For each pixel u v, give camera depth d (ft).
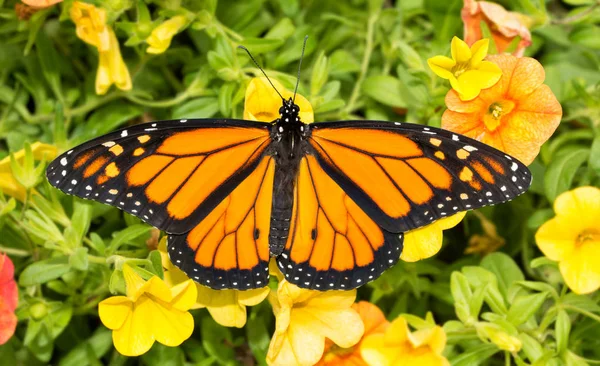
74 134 1.44
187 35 1.48
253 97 1.30
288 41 1.47
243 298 1.27
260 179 1.25
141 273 1.27
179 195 1.23
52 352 1.43
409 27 1.49
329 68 1.40
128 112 1.44
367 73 1.48
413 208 1.23
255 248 1.24
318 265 1.25
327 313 1.28
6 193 1.35
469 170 1.21
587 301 1.32
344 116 1.44
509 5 1.49
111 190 1.21
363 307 1.31
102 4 1.36
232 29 1.47
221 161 1.24
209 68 1.42
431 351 1.24
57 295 1.42
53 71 1.44
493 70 1.28
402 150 1.22
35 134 1.46
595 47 1.44
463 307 1.31
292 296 1.26
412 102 1.40
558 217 1.26
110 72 1.37
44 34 1.43
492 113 1.30
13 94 1.46
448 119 1.30
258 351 1.37
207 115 1.41
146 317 1.24
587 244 1.28
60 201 1.38
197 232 1.24
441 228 1.26
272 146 1.25
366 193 1.24
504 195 1.21
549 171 1.38
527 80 1.28
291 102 1.26
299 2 1.50
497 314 1.32
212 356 1.38
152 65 1.47
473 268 1.34
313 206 1.25
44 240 1.36
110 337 1.40
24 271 1.31
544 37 1.50
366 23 1.50
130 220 1.35
